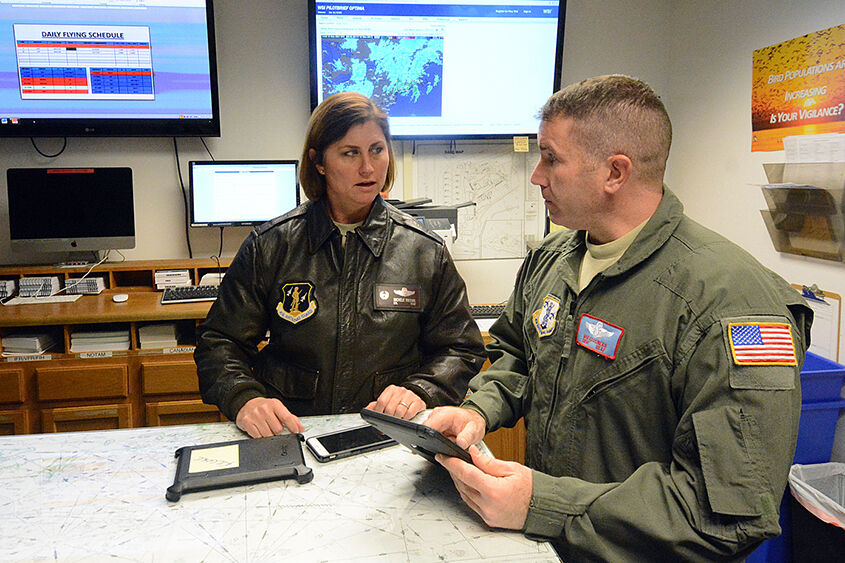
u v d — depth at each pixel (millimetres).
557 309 1172
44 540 863
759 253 2566
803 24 2275
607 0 3098
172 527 898
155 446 1169
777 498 867
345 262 1497
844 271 2148
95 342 2445
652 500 901
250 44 2896
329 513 942
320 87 2865
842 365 2145
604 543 904
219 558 827
